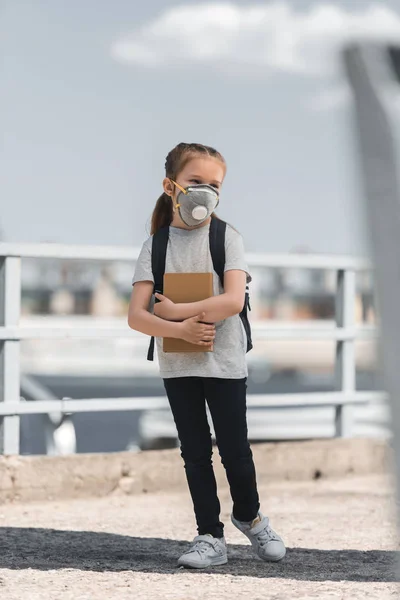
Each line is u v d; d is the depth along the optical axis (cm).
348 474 826
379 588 422
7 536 565
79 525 607
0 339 682
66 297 10712
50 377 9725
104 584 428
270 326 805
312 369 10381
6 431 691
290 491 754
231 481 480
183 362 465
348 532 583
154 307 466
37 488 698
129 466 736
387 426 176
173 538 566
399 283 171
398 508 189
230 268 464
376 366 176
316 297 11138
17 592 408
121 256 722
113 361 9688
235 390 467
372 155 171
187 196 457
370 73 172
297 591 414
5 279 689
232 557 505
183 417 476
